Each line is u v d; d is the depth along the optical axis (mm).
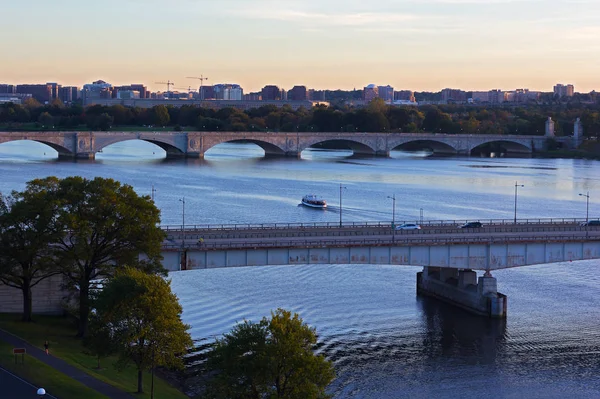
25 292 123000
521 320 148000
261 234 155375
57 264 119312
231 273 176125
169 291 103562
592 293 168125
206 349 125250
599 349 132750
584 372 122375
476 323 145625
